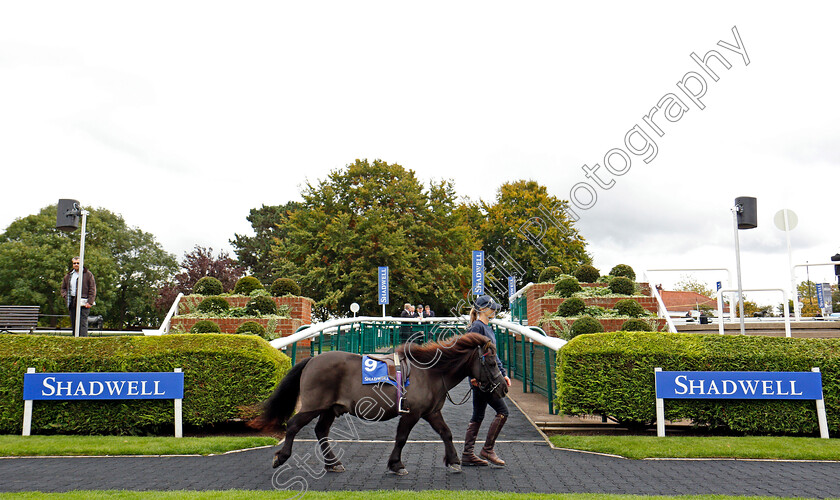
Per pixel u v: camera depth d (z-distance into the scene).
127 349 7.64
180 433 7.46
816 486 5.20
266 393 7.59
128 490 4.90
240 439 7.02
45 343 7.71
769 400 7.48
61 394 7.41
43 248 43.78
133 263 51.78
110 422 7.49
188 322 15.38
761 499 4.66
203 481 5.30
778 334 12.05
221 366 7.61
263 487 5.11
